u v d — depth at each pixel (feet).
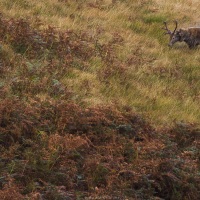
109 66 98.37
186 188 64.23
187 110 90.48
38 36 99.86
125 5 146.61
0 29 97.96
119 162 65.51
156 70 105.70
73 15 127.13
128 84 94.73
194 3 164.45
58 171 60.54
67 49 99.66
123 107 80.18
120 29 127.03
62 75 89.15
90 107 76.28
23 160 60.39
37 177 59.26
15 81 79.00
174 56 119.24
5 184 54.54
